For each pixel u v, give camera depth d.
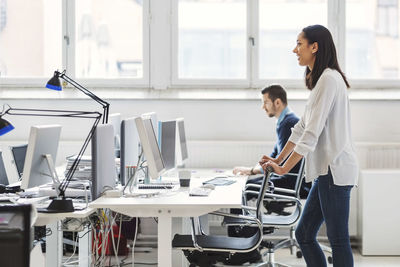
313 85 2.91
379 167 4.97
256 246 3.00
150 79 5.19
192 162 5.01
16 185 3.65
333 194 2.77
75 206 3.05
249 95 5.12
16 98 5.08
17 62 5.23
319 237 4.94
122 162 3.54
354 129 5.11
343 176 2.75
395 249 4.60
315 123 2.75
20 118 5.12
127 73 5.22
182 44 5.20
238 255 4.12
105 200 3.09
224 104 5.12
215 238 3.20
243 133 5.14
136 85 5.20
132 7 5.19
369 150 4.96
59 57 5.22
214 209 2.96
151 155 3.17
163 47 5.17
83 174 3.64
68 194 3.29
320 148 2.81
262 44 5.20
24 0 5.20
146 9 5.16
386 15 5.17
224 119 5.13
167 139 3.84
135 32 5.21
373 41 5.19
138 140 3.96
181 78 5.19
